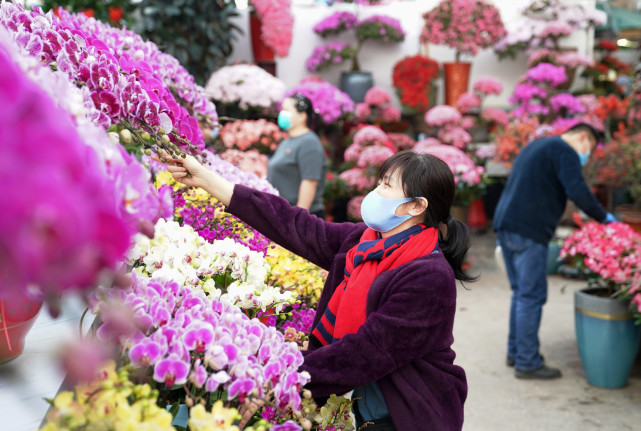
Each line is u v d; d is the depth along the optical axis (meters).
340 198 7.06
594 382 3.89
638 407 3.60
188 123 1.51
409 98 7.56
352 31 8.02
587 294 3.86
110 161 0.75
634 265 3.67
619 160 6.25
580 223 4.43
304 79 7.33
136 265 1.51
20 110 0.56
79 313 1.50
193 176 1.72
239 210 1.77
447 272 1.58
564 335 4.75
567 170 3.83
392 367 1.48
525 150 4.06
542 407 3.61
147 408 0.96
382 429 1.62
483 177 6.61
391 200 1.64
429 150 6.55
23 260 0.51
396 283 1.55
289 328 1.69
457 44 7.61
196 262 1.50
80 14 1.93
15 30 1.33
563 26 7.68
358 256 1.64
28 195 0.51
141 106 1.34
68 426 0.90
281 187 4.03
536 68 7.62
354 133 7.20
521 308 3.97
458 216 6.75
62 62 1.30
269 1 6.52
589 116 7.45
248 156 4.59
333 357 1.45
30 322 1.23
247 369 1.12
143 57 1.87
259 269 1.58
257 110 5.77
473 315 5.15
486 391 3.81
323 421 1.48
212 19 6.00
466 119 7.48
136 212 0.78
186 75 2.31
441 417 1.54
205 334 1.10
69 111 0.78
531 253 3.93
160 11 5.70
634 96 7.23
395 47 8.15
